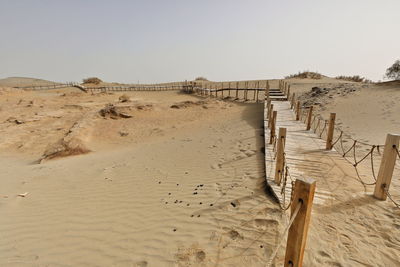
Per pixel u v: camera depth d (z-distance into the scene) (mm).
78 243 3457
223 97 24453
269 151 6648
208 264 2822
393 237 3125
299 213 2039
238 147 7625
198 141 9367
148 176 5887
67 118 15594
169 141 10305
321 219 3516
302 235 2055
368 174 5195
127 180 5715
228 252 2977
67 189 5332
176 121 15359
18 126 13711
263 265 2707
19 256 3227
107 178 5914
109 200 4723
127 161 7363
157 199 4625
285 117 12203
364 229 3289
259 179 4957
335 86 20156
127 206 4441
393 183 4848
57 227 3867
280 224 3385
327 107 14844
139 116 16453
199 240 3275
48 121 14961
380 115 11508
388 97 14078
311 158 6227
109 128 13727
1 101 22234
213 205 4137
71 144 9695
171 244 3268
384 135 8641
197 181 5301
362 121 11086
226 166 6020
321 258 2762
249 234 3254
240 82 36281
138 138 12250
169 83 44750
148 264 2947
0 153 10383
